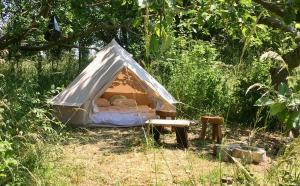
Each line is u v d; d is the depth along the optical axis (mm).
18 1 12344
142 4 2754
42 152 5344
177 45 12500
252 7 5148
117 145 7609
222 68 11406
